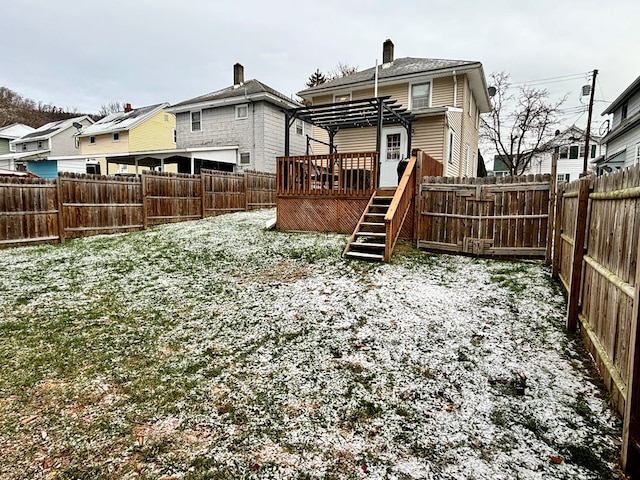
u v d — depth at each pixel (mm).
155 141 26578
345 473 2047
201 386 2916
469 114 16516
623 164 17109
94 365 3238
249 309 4496
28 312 4410
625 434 2020
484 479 1998
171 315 4359
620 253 2553
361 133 14727
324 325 4016
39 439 2311
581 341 3502
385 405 2674
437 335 3727
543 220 6102
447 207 6766
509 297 4617
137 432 2383
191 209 11945
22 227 7953
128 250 7602
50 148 29547
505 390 2830
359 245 6648
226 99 18000
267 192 15242
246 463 2117
